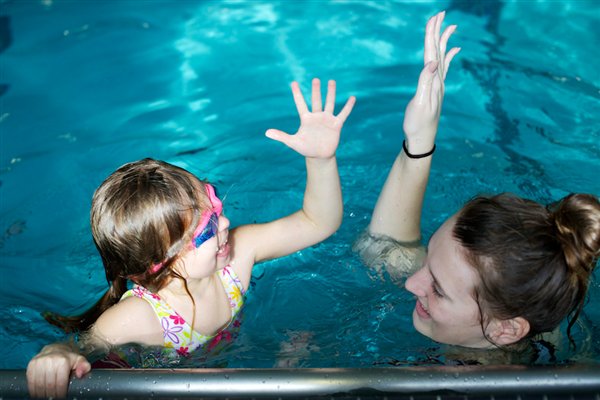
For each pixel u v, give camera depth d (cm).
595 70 414
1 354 271
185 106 403
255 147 373
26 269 314
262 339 269
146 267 241
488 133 373
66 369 202
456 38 444
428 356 250
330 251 307
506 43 439
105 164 365
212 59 438
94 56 441
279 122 389
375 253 290
